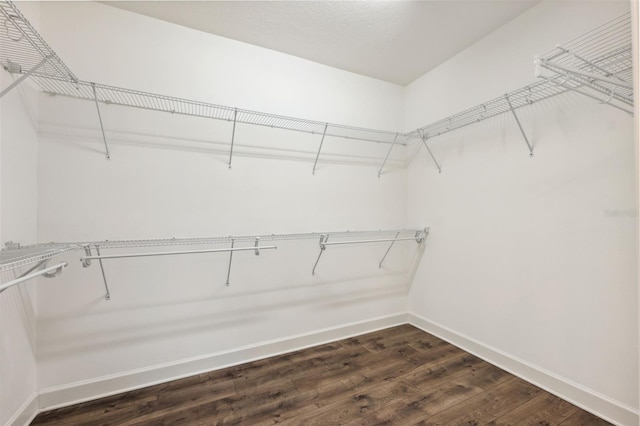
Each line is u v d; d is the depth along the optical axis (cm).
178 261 196
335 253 255
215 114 207
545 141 177
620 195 145
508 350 198
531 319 185
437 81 254
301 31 207
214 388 181
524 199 188
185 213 198
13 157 141
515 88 191
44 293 163
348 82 262
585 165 158
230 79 213
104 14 179
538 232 181
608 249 150
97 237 175
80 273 171
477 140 221
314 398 170
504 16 192
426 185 269
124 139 182
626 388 143
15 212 142
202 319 202
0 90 132
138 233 185
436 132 256
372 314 272
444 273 250
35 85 160
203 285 203
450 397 170
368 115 271
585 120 158
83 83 150
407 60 246
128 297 182
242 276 216
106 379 174
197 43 203
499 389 177
